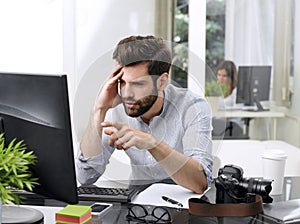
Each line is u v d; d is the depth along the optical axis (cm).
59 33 313
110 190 198
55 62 314
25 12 308
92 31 337
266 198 192
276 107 509
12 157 155
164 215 177
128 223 170
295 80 498
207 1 495
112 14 343
